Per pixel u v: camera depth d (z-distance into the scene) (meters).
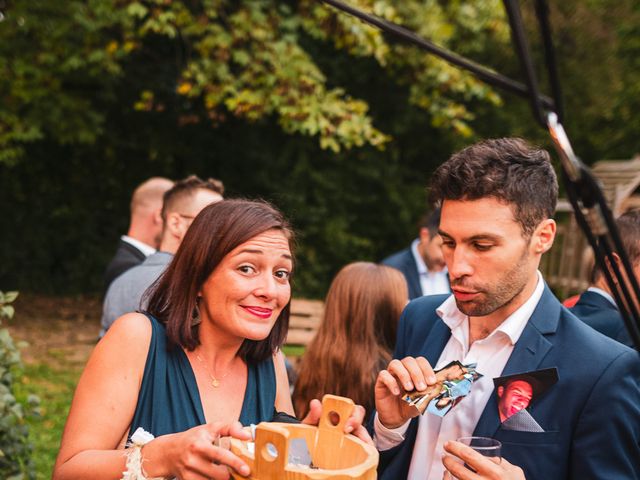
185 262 1.75
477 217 1.60
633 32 14.26
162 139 12.06
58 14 8.55
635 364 1.66
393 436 1.83
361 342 2.77
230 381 1.85
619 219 2.62
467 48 10.46
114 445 1.67
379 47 8.38
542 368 1.70
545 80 12.09
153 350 1.75
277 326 1.91
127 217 13.04
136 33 8.78
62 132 9.47
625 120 14.41
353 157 12.21
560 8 12.33
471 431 1.77
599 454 1.59
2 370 3.24
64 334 10.22
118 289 3.57
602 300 2.55
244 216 1.71
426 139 12.64
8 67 8.80
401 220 12.65
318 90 8.37
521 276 1.63
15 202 12.53
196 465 1.32
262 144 11.95
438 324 1.98
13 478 3.12
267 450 1.24
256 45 8.41
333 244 12.23
